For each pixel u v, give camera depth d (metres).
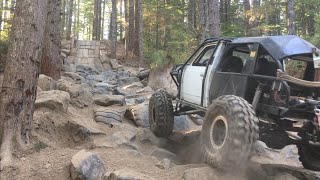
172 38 19.98
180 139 7.82
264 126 5.40
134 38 29.86
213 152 4.89
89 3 51.78
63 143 6.58
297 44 5.33
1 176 4.72
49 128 6.66
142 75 17.66
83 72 19.06
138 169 5.11
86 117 8.12
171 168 5.30
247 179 4.82
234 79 5.64
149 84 14.67
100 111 8.25
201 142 5.26
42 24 5.67
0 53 13.96
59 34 11.71
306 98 5.26
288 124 5.15
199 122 9.44
